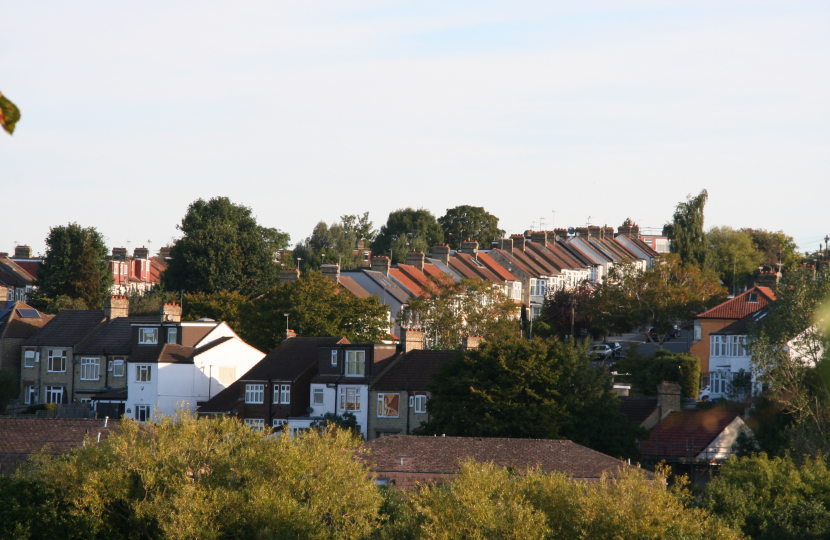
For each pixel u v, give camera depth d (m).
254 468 52.28
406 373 100.88
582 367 86.50
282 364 107.38
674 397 92.75
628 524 47.72
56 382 120.88
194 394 112.62
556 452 71.56
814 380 86.69
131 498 51.56
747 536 54.44
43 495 52.19
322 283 128.00
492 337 121.38
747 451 85.75
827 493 63.81
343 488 52.97
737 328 115.31
